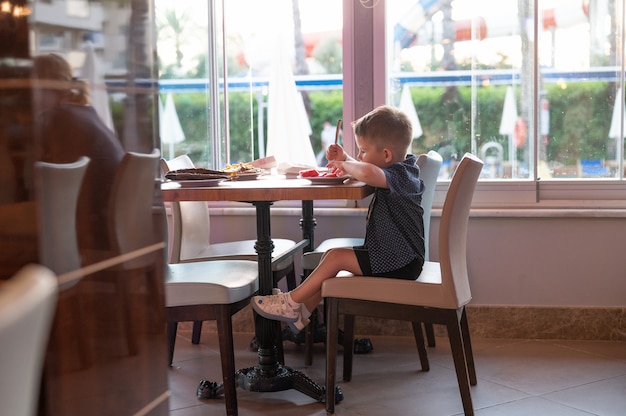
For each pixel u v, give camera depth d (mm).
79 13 1368
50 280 658
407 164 2848
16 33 1244
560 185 3879
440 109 3994
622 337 3740
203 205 3629
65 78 1330
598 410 2789
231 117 4172
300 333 3627
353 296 2688
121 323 1500
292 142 4129
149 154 1613
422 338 3285
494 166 3961
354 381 3168
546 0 3846
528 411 2787
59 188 1310
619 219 3734
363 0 3926
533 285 3818
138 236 1569
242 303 2822
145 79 1603
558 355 3512
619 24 3807
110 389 1463
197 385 3154
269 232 2887
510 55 3902
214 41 4117
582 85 3859
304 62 4078
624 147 3852
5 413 652
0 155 1265
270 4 4078
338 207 4012
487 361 3434
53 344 1302
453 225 2566
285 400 2941
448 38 3951
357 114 3994
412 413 2777
